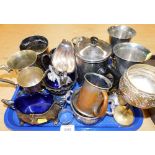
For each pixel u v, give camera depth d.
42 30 0.99
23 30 1.00
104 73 0.56
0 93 0.64
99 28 1.01
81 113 0.52
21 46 0.70
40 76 0.56
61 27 1.02
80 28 1.01
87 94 0.49
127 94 0.45
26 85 0.54
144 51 0.62
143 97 0.42
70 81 0.60
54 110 0.54
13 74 0.70
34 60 0.60
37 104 0.56
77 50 0.59
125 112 0.58
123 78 0.47
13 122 0.56
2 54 0.80
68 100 0.59
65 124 0.55
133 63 0.55
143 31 0.99
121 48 0.64
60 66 0.61
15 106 0.54
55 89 0.58
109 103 0.60
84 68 0.58
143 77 0.51
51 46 0.84
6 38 0.92
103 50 0.60
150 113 0.58
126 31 0.75
